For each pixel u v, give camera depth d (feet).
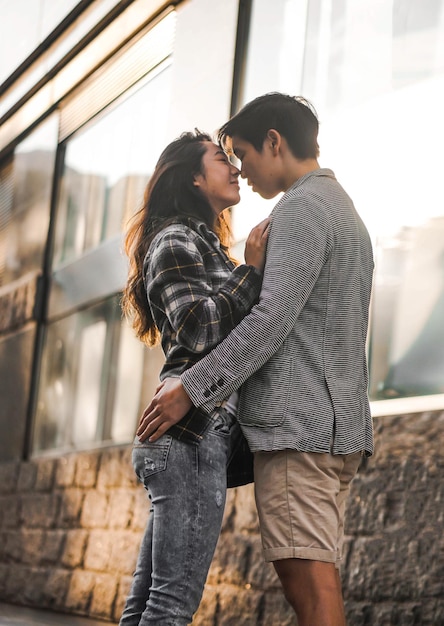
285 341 8.39
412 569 13.57
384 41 16.12
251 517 16.83
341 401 8.38
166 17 22.85
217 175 9.36
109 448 22.75
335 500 8.38
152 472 8.49
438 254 14.44
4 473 27.53
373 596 14.06
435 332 14.26
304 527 8.21
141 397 21.77
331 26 17.37
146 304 9.59
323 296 8.50
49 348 26.94
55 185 27.68
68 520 23.39
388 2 16.21
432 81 15.11
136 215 9.64
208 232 9.06
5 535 26.63
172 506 8.39
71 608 22.33
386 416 14.43
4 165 31.73
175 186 9.33
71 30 27.04
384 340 15.05
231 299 8.47
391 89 15.85
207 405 8.29
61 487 24.07
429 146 14.99
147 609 8.38
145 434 8.54
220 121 19.77
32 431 27.02
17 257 29.58
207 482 8.43
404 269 14.96
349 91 16.70
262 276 8.65
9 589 25.66
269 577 16.19
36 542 24.81
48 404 26.45
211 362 8.26
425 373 14.28
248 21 19.65
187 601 8.34
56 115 28.22
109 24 25.31
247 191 18.26
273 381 8.33
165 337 8.87
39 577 24.17
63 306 26.40
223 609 17.03
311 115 9.29
